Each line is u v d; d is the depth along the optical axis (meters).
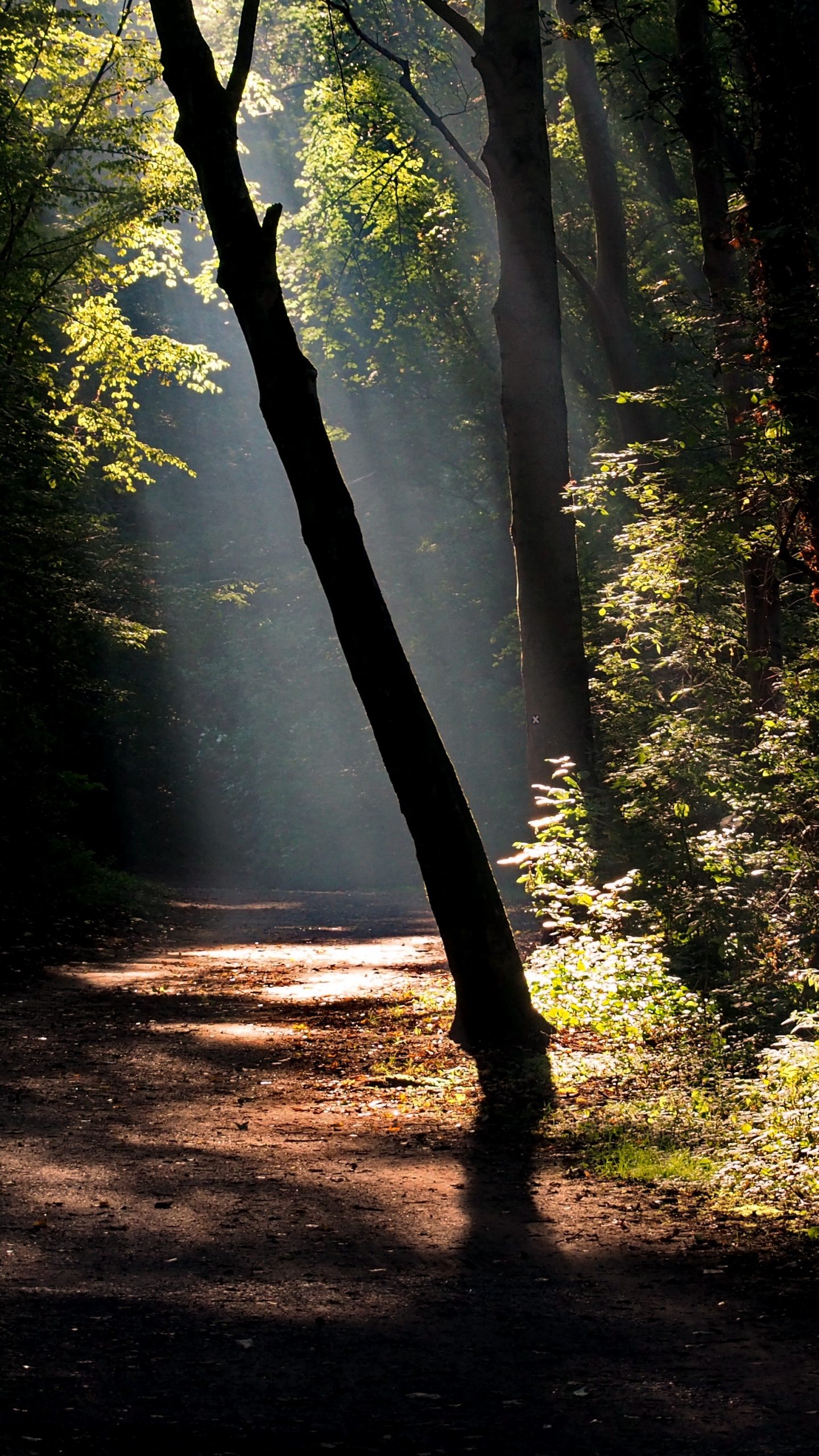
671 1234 6.74
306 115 41.22
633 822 14.34
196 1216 6.83
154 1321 5.28
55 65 24.41
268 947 20.62
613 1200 7.38
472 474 37.44
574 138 31.08
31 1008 13.54
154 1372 4.74
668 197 28.50
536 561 15.31
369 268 34.84
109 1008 13.83
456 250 32.69
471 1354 5.05
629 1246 6.54
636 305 27.81
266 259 11.28
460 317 34.03
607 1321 5.43
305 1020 13.40
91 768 39.94
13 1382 4.55
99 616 23.38
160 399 48.41
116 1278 5.79
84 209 29.39
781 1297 5.73
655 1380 4.78
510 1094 10.05
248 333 11.34
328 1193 7.41
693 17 15.88
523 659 15.54
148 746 41.88
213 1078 10.55
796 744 12.62
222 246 11.30
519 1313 5.53
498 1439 4.24
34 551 20.88
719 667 15.55
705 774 13.36
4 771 21.91
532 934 19.42
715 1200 7.38
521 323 15.13
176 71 11.31
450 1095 10.07
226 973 17.25
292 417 11.31
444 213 30.03
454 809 11.75
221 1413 4.41
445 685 36.03
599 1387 4.71
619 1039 11.73
